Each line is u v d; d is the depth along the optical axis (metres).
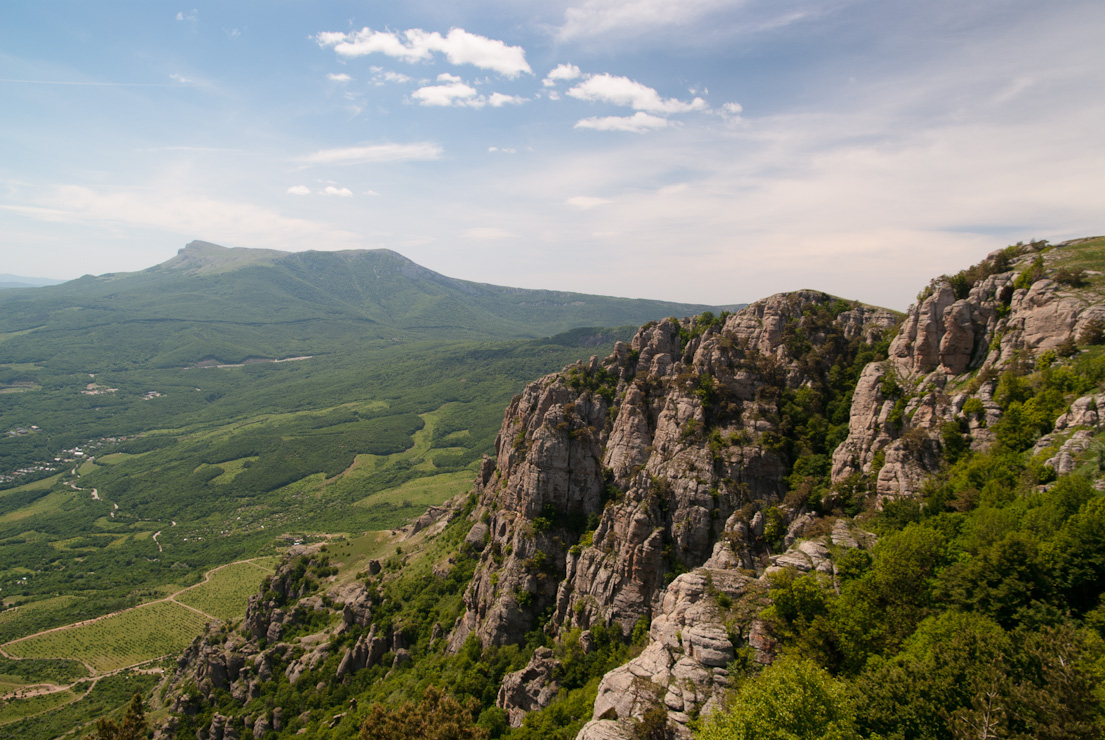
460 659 111.38
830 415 115.56
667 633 76.94
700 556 103.75
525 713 94.38
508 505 130.62
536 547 115.81
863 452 101.31
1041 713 43.88
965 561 66.25
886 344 117.50
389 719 87.75
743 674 66.56
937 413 93.50
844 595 69.19
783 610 70.00
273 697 129.50
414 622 130.12
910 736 49.00
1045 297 89.62
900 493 87.81
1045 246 104.50
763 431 112.69
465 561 139.25
